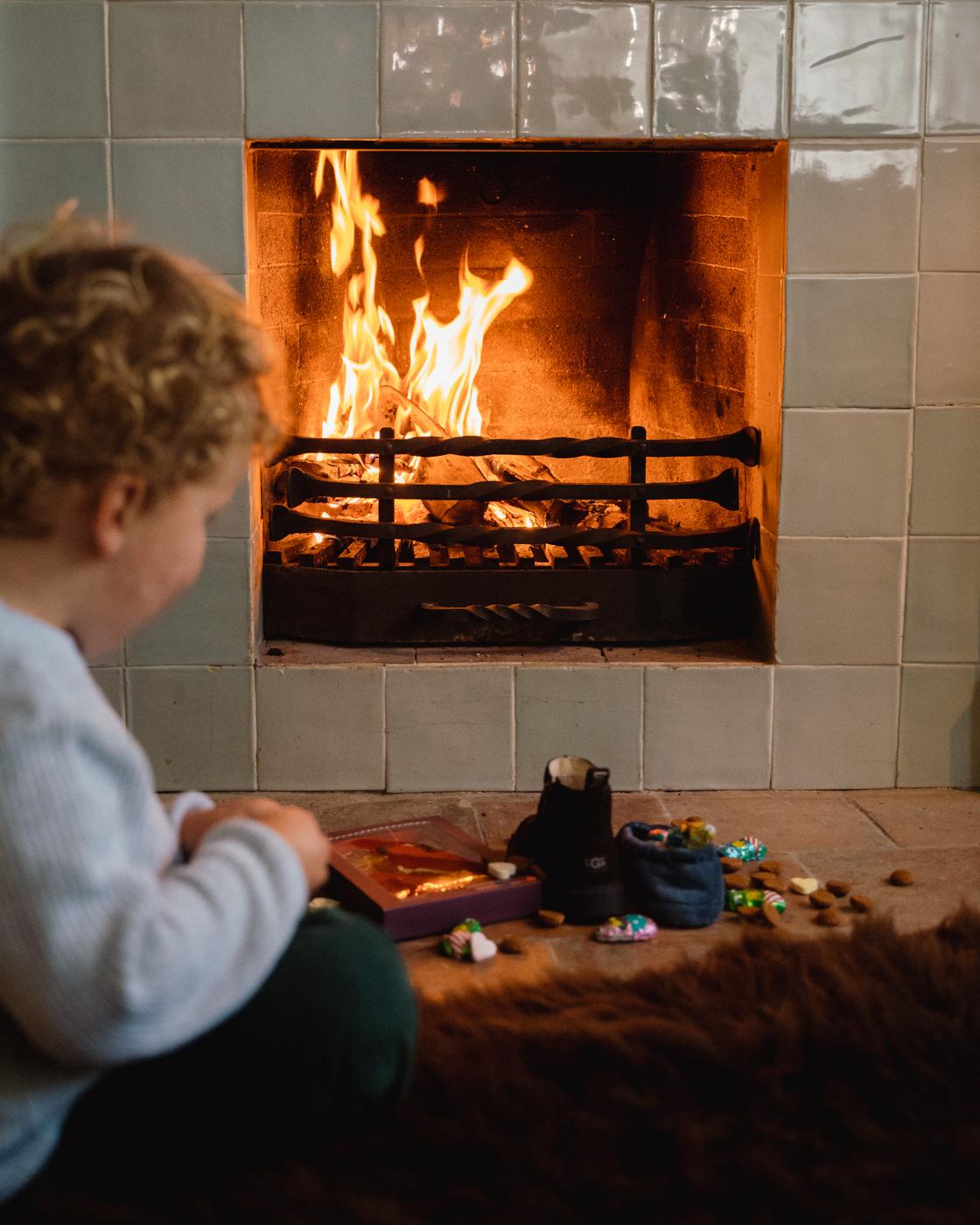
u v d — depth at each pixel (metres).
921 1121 1.30
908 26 2.11
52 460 0.83
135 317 0.84
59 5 2.07
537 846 1.89
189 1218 1.08
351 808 2.20
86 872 0.80
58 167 2.11
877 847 2.06
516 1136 1.25
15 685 0.81
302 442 2.27
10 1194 0.92
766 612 2.30
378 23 2.08
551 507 2.52
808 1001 1.48
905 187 2.14
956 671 2.27
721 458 2.48
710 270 2.47
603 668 2.24
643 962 1.71
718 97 2.11
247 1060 1.02
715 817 2.17
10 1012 0.86
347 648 2.32
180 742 2.24
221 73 2.09
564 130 2.11
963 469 2.22
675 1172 1.20
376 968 1.06
